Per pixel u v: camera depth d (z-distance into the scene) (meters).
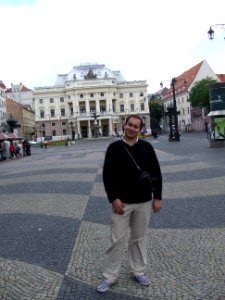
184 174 16.19
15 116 112.25
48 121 142.88
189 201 10.81
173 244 7.13
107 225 8.77
